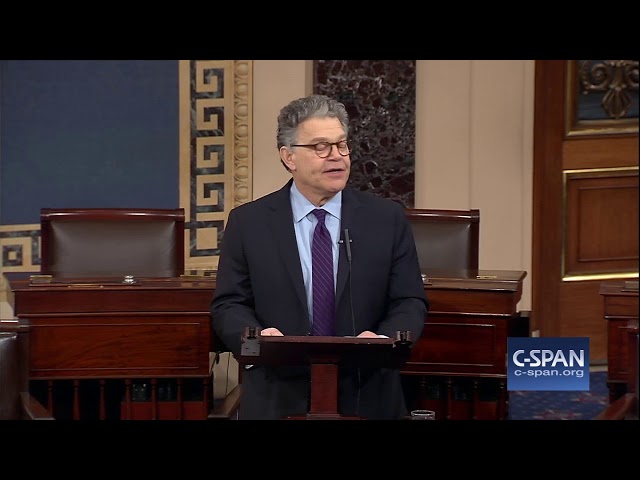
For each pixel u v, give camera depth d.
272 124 24.55
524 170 25.20
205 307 16.36
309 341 11.04
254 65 24.41
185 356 16.42
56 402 17.02
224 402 13.62
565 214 25.23
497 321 16.34
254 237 13.30
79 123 24.06
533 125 25.08
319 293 13.09
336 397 11.48
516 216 25.30
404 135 24.98
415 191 25.19
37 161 24.00
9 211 24.00
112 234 18.56
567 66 24.91
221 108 24.42
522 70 25.00
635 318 15.56
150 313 16.30
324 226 13.23
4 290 24.00
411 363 16.53
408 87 24.84
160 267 18.55
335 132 12.84
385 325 13.08
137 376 16.39
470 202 25.25
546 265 25.22
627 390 14.83
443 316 16.42
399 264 13.50
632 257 25.55
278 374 13.04
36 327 16.14
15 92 23.84
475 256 18.59
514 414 20.97
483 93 25.02
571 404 21.81
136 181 24.33
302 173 12.98
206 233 24.59
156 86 24.22
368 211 13.41
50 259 18.42
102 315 16.23
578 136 25.12
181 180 24.44
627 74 25.12
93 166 24.17
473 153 25.14
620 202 25.41
